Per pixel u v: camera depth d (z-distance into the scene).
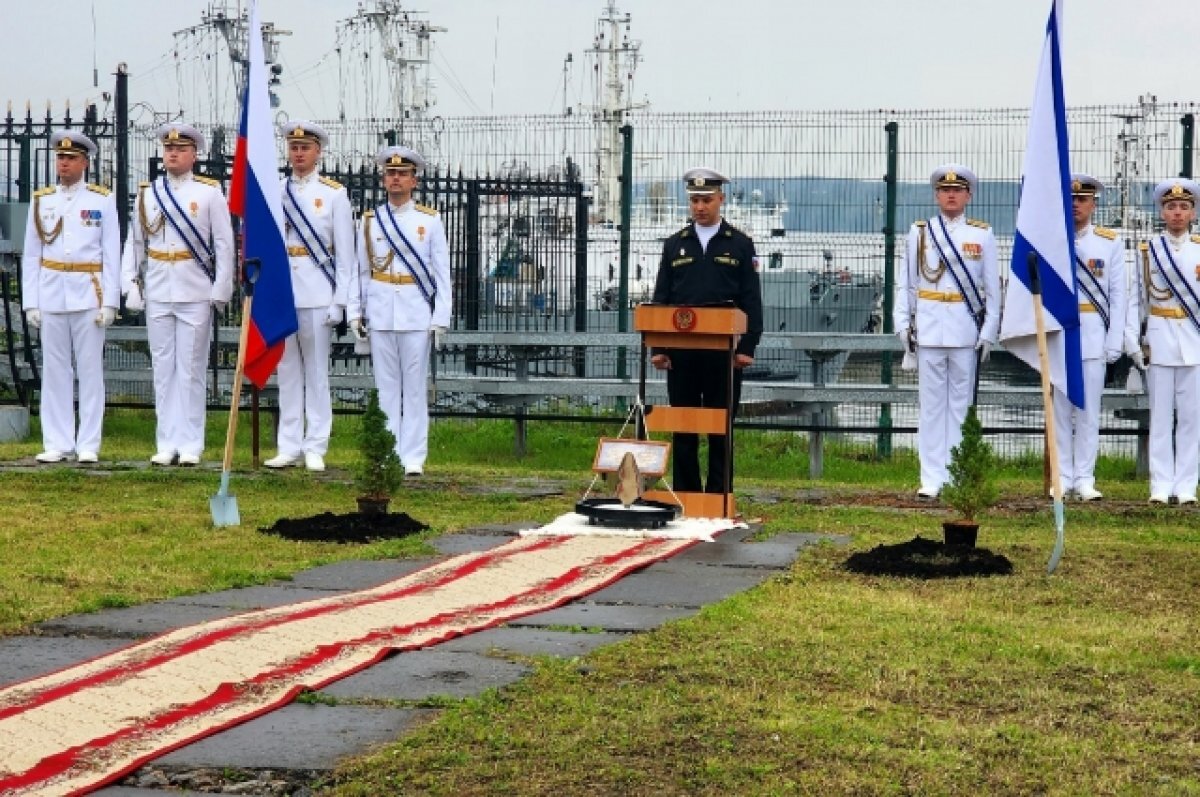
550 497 18.34
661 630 11.15
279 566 13.66
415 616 11.52
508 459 23.28
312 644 10.51
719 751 8.52
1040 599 12.55
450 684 9.71
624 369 24.39
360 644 10.55
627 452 16.36
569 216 25.61
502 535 15.48
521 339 23.50
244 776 8.17
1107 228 20.45
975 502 14.08
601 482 19.48
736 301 17.52
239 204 18.98
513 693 9.52
